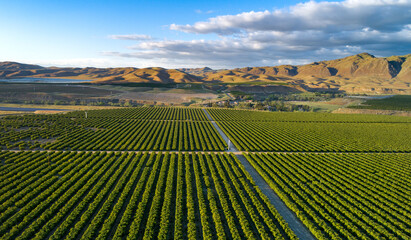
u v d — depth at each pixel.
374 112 187.12
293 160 69.25
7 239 34.28
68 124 109.38
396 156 77.44
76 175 52.59
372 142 95.88
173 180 52.97
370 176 60.00
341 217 40.53
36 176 53.00
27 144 78.75
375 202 46.34
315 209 43.94
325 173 60.62
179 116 144.00
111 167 58.31
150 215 38.91
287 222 41.09
